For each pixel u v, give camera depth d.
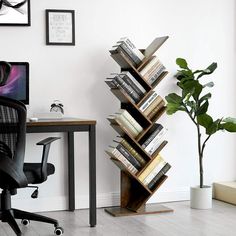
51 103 5.66
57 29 5.65
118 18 5.82
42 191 5.66
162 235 4.86
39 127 4.90
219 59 6.17
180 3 6.01
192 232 4.94
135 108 5.52
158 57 5.96
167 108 5.61
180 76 5.91
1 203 4.79
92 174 5.10
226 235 4.85
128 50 5.48
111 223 5.22
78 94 5.73
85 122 5.02
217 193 6.12
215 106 6.18
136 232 4.95
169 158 6.04
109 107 5.82
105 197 5.82
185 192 6.08
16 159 4.54
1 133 4.53
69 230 5.02
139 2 5.88
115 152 5.46
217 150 6.20
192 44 6.07
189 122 6.08
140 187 5.67
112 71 5.82
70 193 5.68
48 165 4.98
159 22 5.95
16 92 5.48
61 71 5.68
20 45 5.57
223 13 6.17
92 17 5.75
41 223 5.23
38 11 5.61
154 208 5.67
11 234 4.94
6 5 5.49
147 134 5.63
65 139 5.71
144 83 5.57
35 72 5.61
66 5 5.68
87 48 5.75
